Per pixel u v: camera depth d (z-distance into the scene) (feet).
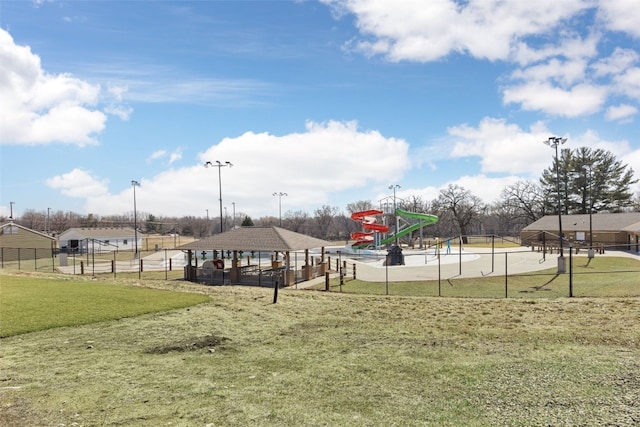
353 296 67.87
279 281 89.25
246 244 95.04
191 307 54.24
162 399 24.68
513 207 282.36
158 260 164.35
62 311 49.06
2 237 173.78
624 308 51.03
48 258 184.85
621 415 21.74
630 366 29.73
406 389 26.37
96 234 242.99
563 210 253.03
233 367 31.12
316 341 38.78
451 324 45.37
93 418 21.94
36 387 26.58
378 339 39.32
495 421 21.56
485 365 30.81
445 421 21.71
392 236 188.75
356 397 25.16
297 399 24.86
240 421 21.79
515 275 98.22
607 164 240.94
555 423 21.08
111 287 69.77
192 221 448.65
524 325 43.98
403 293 75.56
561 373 28.55
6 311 48.44
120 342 38.27
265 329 43.70
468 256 155.33
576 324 43.65
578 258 137.28
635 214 189.26
